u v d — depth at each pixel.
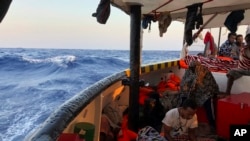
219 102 3.72
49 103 15.88
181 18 4.90
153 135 2.87
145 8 3.69
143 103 4.12
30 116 12.96
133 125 3.52
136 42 3.37
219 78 5.50
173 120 3.10
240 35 6.89
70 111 2.17
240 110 3.49
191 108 2.98
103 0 2.40
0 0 1.02
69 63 33.03
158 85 5.27
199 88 4.03
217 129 3.75
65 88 20.47
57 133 1.78
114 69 32.28
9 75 27.27
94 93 2.84
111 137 3.18
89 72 28.45
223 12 4.05
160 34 4.24
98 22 2.46
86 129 2.34
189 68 4.20
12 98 17.12
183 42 6.62
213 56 6.92
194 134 3.17
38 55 44.84
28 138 1.68
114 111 3.69
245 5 3.76
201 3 3.38
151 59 57.69
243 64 4.82
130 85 3.50
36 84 21.91
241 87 4.89
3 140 9.84
